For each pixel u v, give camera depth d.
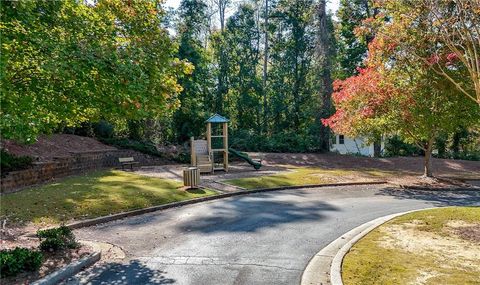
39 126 6.81
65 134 22.78
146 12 7.48
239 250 7.12
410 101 15.30
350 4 30.25
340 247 7.31
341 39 33.56
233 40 35.25
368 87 15.84
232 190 14.13
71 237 7.04
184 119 29.97
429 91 15.14
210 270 6.05
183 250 7.15
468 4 8.64
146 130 29.28
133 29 7.36
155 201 11.59
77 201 10.86
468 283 5.12
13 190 12.70
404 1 10.73
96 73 6.31
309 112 30.97
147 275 5.84
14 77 6.33
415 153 30.44
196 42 33.28
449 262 6.06
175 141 30.56
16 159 13.87
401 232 8.04
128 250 7.17
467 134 30.75
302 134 31.73
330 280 5.50
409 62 14.02
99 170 19.72
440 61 13.26
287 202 12.30
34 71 6.28
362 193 14.40
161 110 7.54
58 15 6.20
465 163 25.83
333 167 24.36
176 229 8.80
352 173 20.27
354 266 5.92
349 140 35.06
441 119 15.43
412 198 13.35
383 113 15.93
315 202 12.34
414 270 5.69
